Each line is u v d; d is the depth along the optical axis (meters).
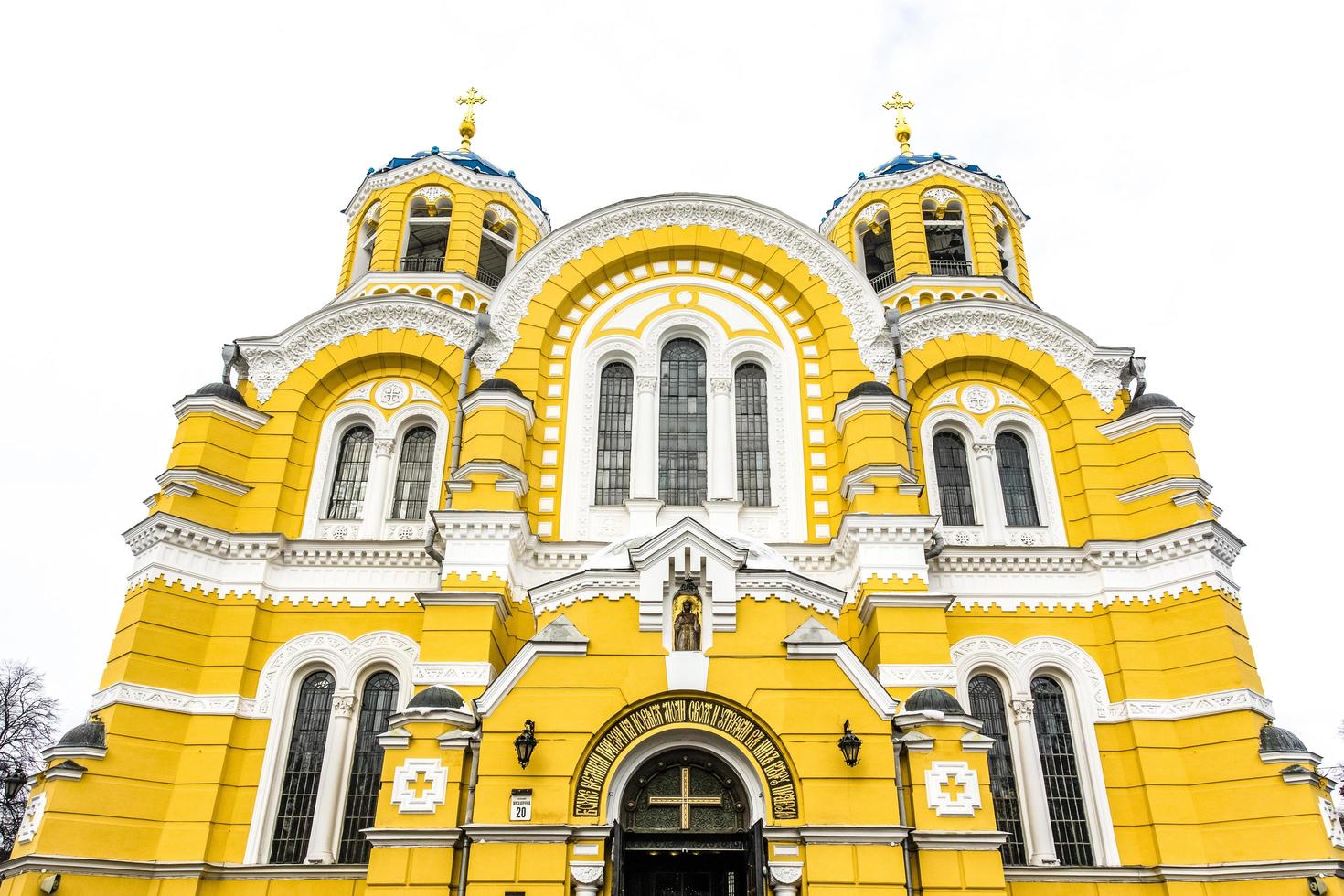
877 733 18.30
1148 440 26.41
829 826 17.41
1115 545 25.12
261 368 27.64
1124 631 24.39
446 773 18.33
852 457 25.20
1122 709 23.72
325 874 21.58
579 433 26.55
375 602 24.64
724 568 19.61
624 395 27.70
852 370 27.14
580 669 18.80
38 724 46.88
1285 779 21.64
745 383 27.91
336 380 28.06
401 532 26.14
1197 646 23.73
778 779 18.02
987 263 32.31
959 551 25.22
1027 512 27.20
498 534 23.52
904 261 32.34
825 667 18.88
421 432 27.77
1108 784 23.09
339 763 23.05
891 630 22.50
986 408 28.25
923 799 18.12
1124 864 22.28
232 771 22.67
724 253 28.98
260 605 24.31
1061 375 28.11
